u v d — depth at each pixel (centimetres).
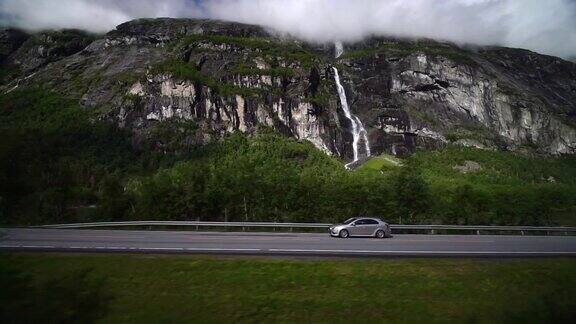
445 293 2358
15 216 8381
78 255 2589
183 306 2167
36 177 10962
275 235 4294
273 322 2081
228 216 8631
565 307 2311
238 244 3359
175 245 3222
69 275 2352
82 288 2253
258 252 2730
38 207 8825
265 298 2238
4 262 2461
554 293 2423
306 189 9038
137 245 3200
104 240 3544
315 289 2325
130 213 8606
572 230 5684
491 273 2555
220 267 2470
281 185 9212
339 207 8700
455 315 2203
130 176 19550
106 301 2181
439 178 18512
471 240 4169
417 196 8762
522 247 3606
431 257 2722
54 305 2120
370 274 2461
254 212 8700
